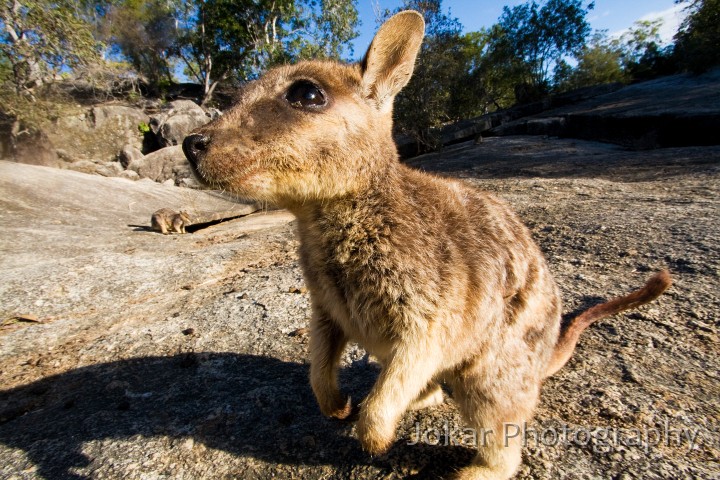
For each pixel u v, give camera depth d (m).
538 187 0.74
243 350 0.27
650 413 0.18
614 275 0.33
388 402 0.16
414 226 0.17
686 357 0.22
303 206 0.18
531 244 0.20
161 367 0.26
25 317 0.36
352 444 0.18
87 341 0.31
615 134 1.45
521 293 0.18
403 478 0.16
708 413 0.18
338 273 0.18
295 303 0.34
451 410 0.20
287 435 0.19
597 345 0.24
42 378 0.26
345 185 0.17
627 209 0.50
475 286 0.16
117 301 0.40
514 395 0.17
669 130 1.26
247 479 0.17
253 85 0.19
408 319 0.16
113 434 0.20
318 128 0.17
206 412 0.21
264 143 0.17
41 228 0.66
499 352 0.17
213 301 0.36
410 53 0.20
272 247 0.56
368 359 0.25
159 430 0.20
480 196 0.20
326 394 0.19
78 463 0.18
